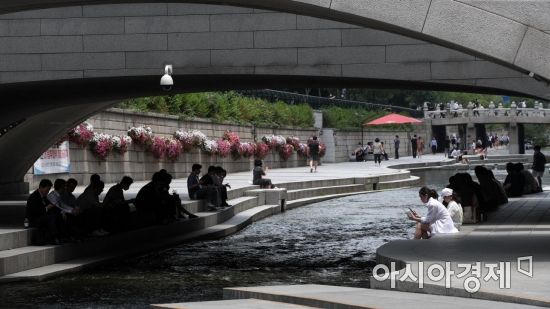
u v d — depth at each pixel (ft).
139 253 82.28
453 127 495.41
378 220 117.70
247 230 107.76
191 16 92.12
